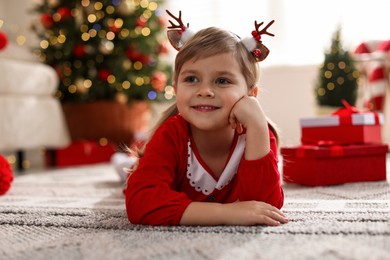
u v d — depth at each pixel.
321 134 1.60
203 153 0.90
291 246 0.65
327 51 2.82
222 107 0.83
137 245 0.69
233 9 3.71
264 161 0.85
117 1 2.97
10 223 0.92
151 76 3.07
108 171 2.25
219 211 0.79
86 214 0.98
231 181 0.92
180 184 0.92
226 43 0.85
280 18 3.52
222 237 0.71
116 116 3.05
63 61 3.01
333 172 1.43
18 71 2.41
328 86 2.75
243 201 0.84
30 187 1.61
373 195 1.17
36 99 2.57
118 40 3.02
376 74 2.64
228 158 0.89
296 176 1.48
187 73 0.84
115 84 2.97
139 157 0.99
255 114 0.85
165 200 0.81
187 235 0.73
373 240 0.67
